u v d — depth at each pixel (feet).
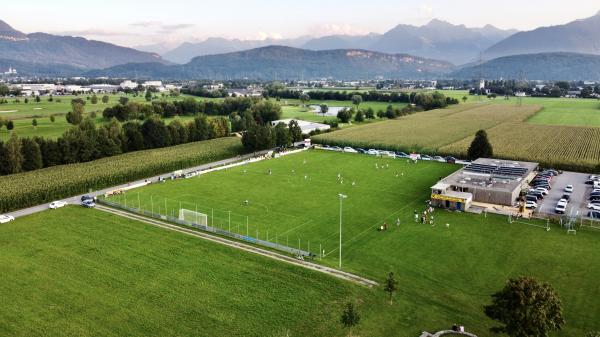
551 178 424.87
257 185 413.18
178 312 195.00
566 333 179.22
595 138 618.85
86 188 396.57
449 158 511.81
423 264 244.01
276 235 287.89
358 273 233.55
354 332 180.45
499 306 165.07
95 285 217.77
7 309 196.13
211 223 310.45
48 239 276.41
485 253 257.55
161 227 301.43
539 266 239.71
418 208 342.44
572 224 298.15
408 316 192.34
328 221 313.94
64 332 180.14
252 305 200.95
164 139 606.14
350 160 530.27
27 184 375.25
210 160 539.29
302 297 208.33
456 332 179.63
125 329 182.39
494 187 358.23
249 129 595.88
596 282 221.25
